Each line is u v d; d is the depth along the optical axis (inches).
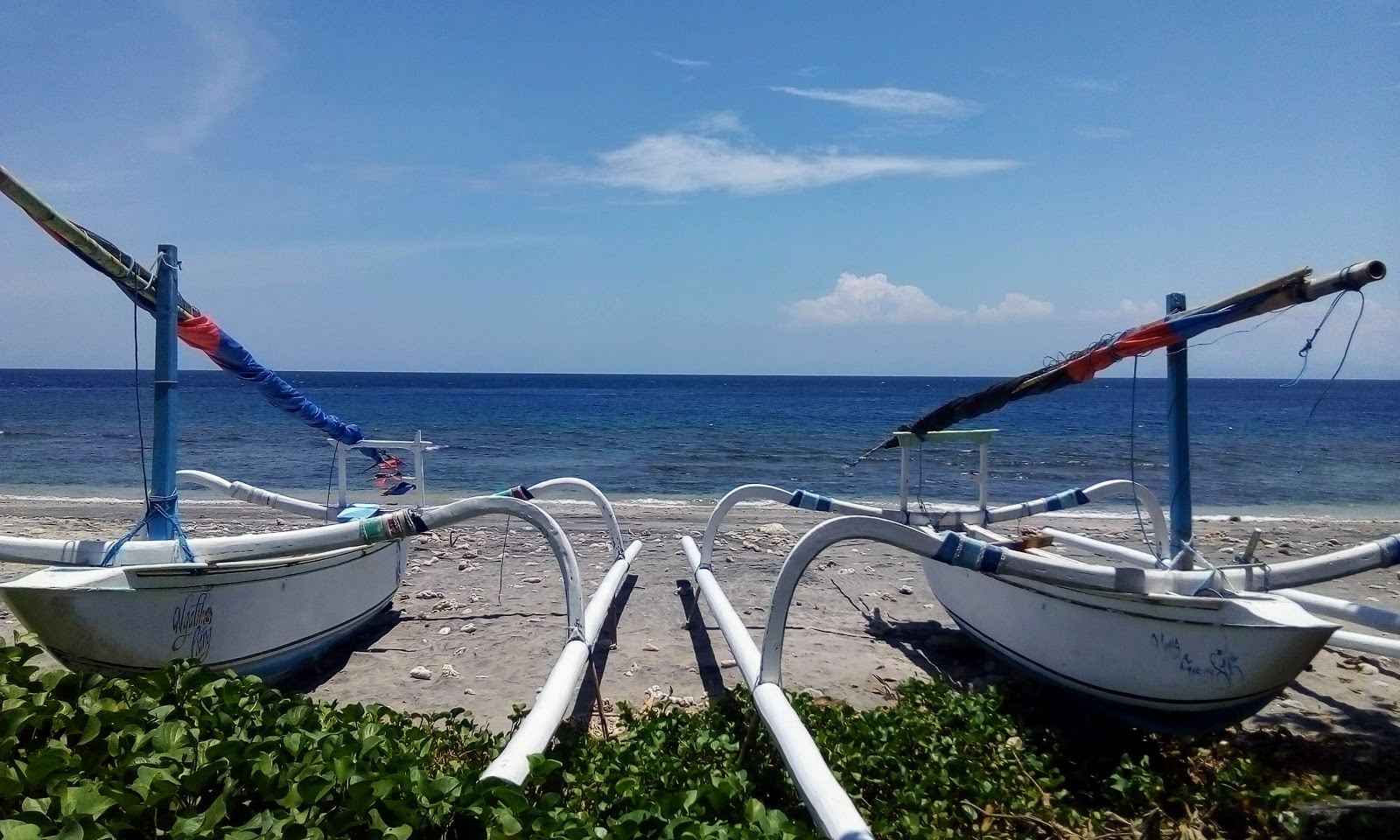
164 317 210.1
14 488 706.2
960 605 257.4
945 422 257.8
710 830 113.8
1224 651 171.6
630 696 221.5
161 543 202.7
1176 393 203.6
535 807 120.3
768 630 165.0
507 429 1418.6
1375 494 727.7
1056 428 1470.2
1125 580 183.5
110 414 1600.6
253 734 139.6
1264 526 537.3
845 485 767.7
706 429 1425.9
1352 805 149.3
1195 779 178.2
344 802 116.8
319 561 234.8
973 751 178.4
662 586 337.4
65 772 120.1
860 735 175.2
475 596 321.1
